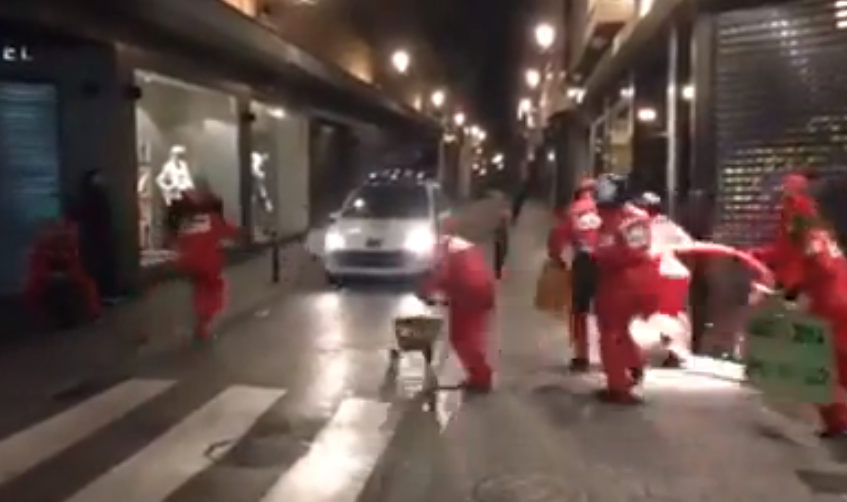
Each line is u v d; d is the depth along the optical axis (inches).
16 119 509.0
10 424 295.0
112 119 527.5
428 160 2110.0
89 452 267.6
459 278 335.9
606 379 336.8
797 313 288.7
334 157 1290.6
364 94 1176.2
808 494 232.2
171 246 648.4
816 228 287.0
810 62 356.8
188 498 231.5
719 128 391.5
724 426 290.7
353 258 622.8
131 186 546.6
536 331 467.8
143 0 476.1
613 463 256.1
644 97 730.8
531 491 234.5
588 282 370.0
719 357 379.2
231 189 804.6
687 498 229.8
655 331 425.4
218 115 772.6
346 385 346.9
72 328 452.8
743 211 382.3
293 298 576.1
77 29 478.0
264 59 733.9
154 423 296.0
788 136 366.3
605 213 325.4
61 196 520.7
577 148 1433.3
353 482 242.7
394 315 510.0
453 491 235.5
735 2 379.9
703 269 382.0
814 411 303.9
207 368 374.3
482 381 341.1
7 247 510.0
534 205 1984.5
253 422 297.4
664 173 634.2
